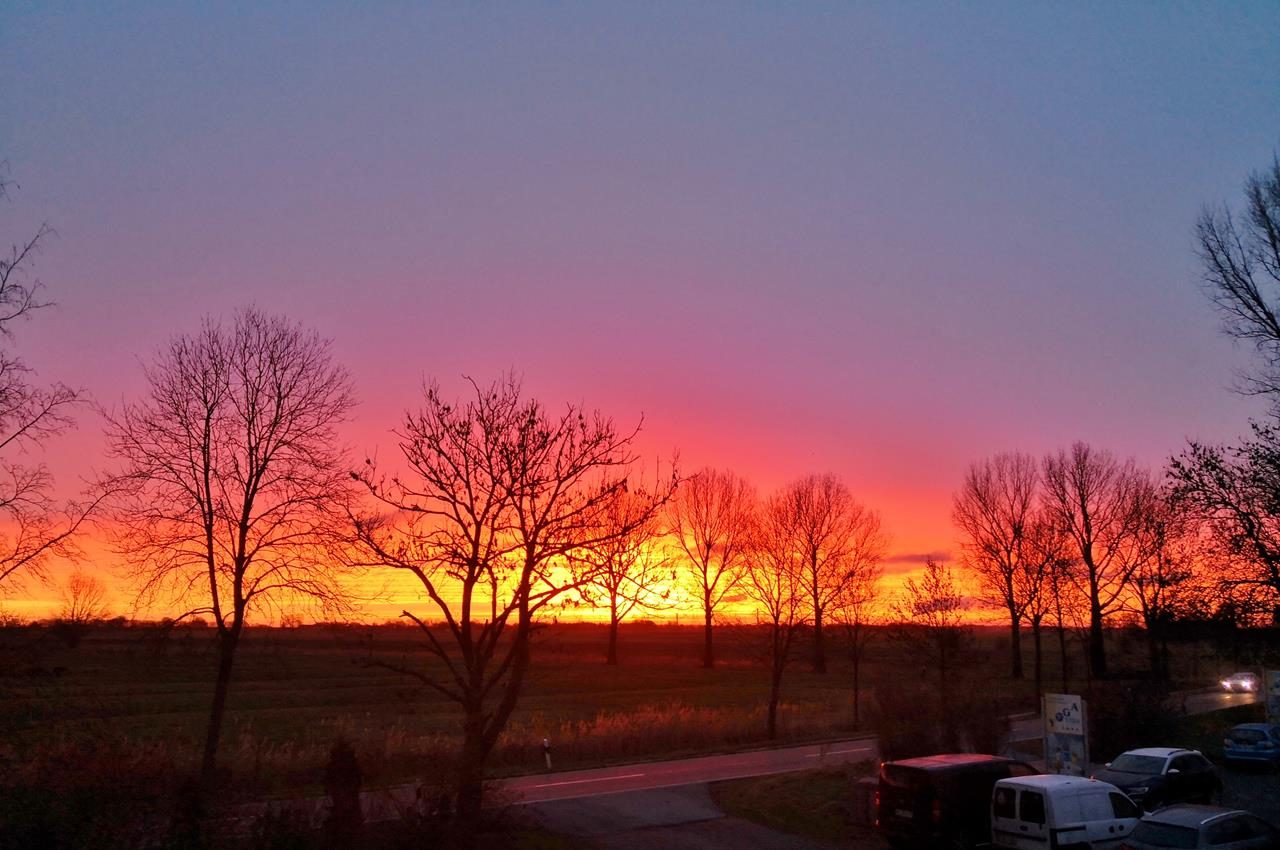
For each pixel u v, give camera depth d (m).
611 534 19.00
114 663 41.78
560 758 32.50
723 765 31.25
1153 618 41.03
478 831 17.67
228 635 21.97
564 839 20.16
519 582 18.64
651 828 21.98
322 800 19.80
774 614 41.47
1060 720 25.05
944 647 41.09
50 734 16.11
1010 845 18.56
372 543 18.66
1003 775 20.11
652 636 126.94
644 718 39.28
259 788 21.80
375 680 56.72
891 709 29.42
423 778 19.23
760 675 75.94
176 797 14.94
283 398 22.88
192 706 43.66
